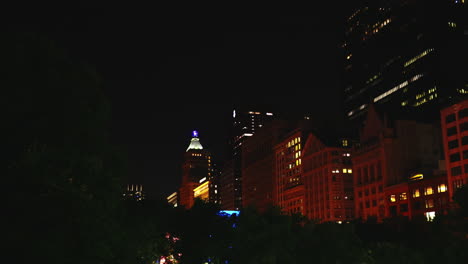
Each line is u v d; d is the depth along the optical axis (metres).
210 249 60.94
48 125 21.98
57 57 24.20
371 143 179.38
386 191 162.12
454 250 51.78
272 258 41.62
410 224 89.19
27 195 20.55
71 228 21.31
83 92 24.22
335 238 45.75
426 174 150.38
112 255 24.80
